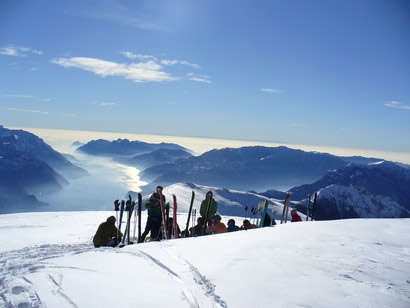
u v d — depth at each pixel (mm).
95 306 4059
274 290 4926
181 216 29453
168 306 4250
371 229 10922
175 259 6359
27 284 4719
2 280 4957
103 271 5492
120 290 4621
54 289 4539
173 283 5070
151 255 6621
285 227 10773
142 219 25219
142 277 5254
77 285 4711
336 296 4863
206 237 8664
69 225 21375
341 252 7492
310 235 9344
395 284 5602
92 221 23750
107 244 11859
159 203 12867
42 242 14109
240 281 5211
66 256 6938
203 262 6133
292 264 6266
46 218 25547
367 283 5531
